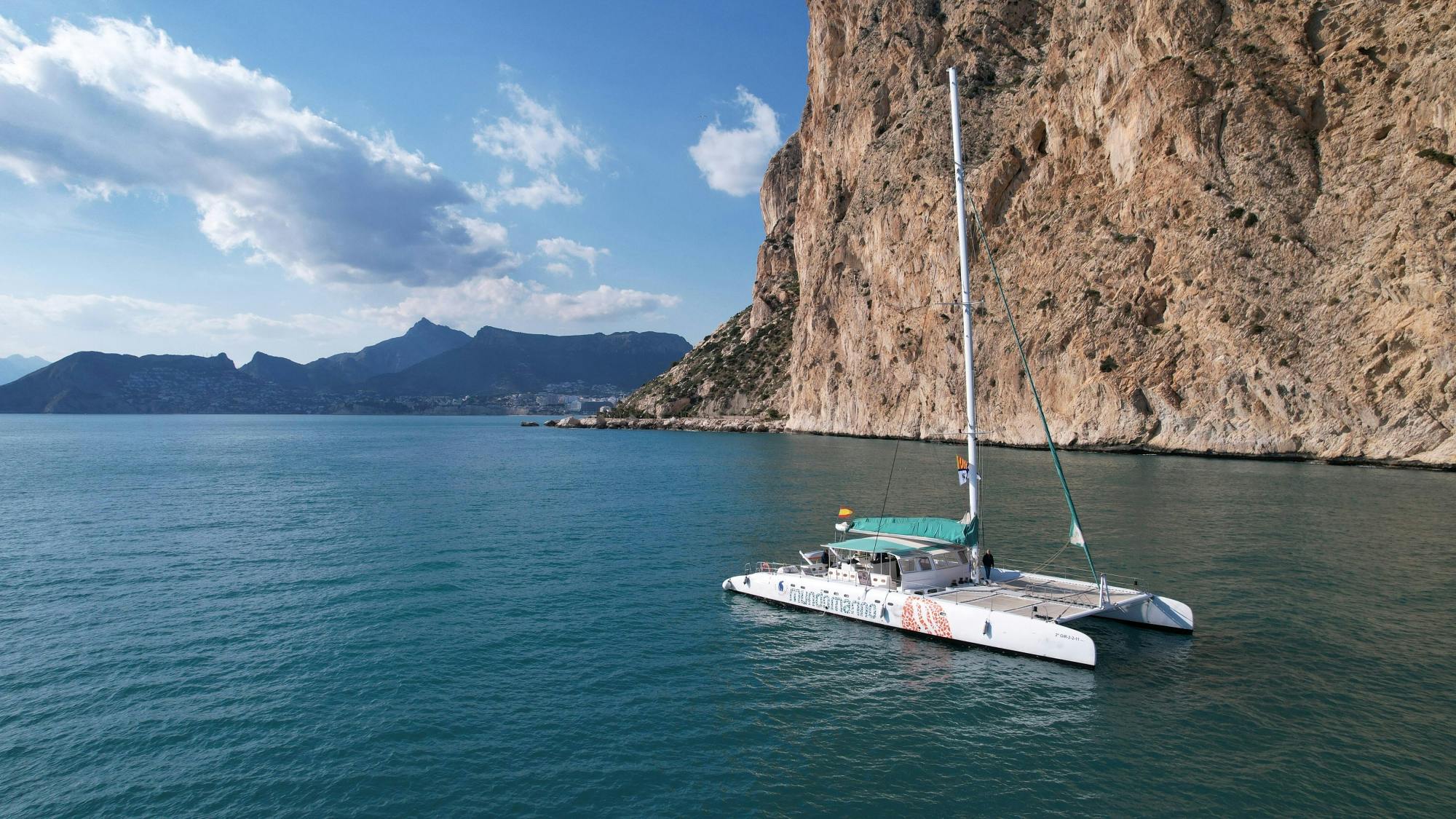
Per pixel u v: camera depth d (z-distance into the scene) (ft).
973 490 66.54
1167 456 206.90
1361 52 203.82
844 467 197.57
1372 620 60.49
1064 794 36.94
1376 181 192.03
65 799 37.42
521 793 37.65
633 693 49.34
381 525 113.39
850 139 384.47
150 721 45.55
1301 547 87.04
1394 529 97.19
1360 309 186.09
